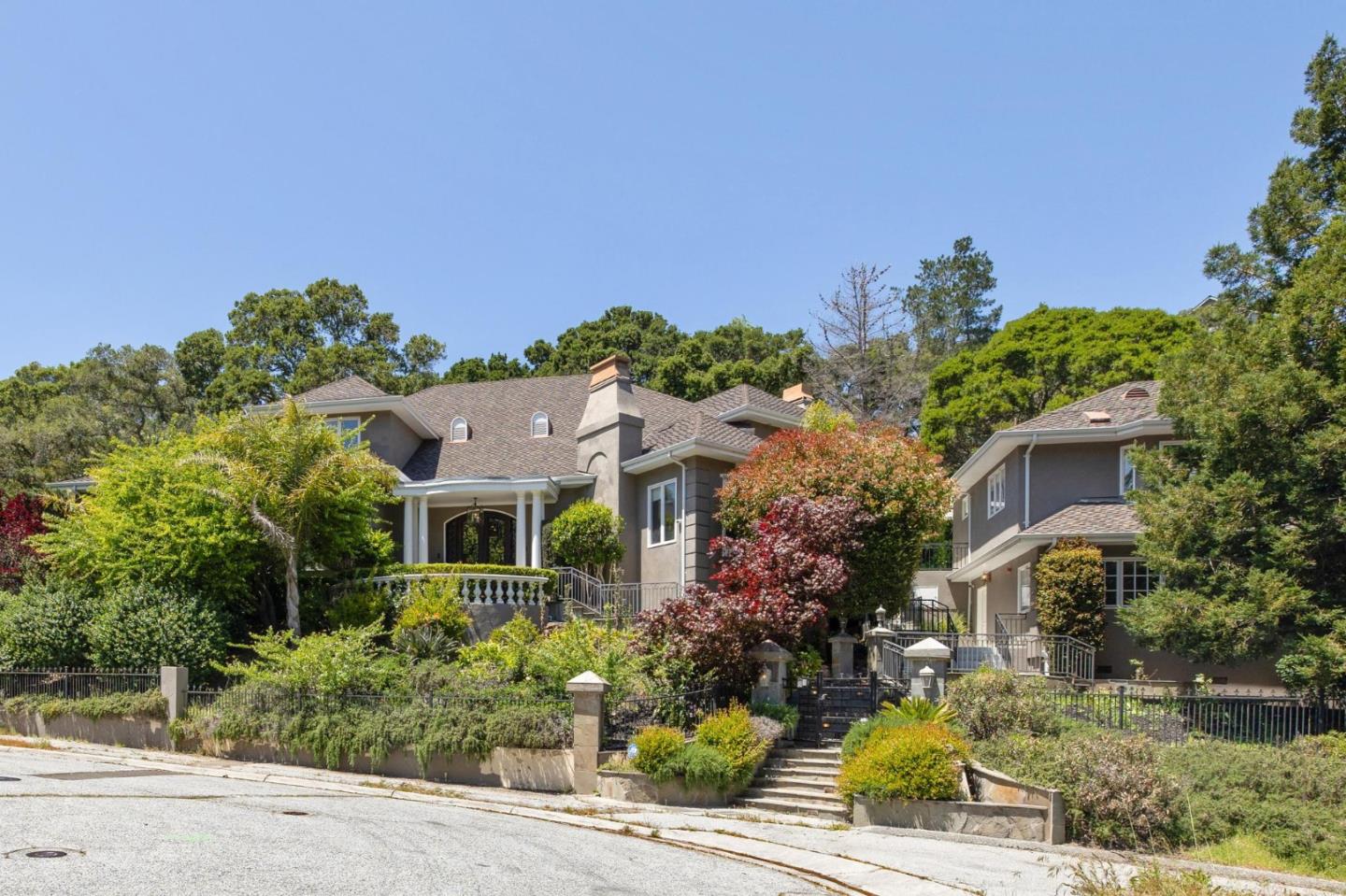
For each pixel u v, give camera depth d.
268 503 25.89
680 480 29.25
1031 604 28.53
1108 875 12.02
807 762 19.94
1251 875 14.02
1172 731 19.36
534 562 30.30
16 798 15.71
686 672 21.67
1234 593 21.73
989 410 51.28
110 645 24.41
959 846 15.66
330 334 67.06
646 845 14.90
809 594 22.64
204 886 10.62
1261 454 22.12
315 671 21.95
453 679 21.69
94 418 47.72
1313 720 19.88
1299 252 25.92
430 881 11.42
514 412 37.31
